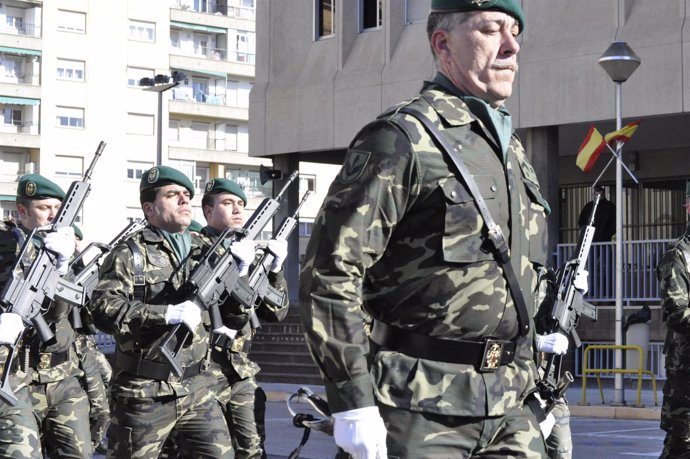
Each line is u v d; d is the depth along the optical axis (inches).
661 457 373.1
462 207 174.4
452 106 178.7
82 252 378.0
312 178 3026.6
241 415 357.7
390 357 177.3
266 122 1125.1
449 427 175.6
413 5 1037.8
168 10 3380.9
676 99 858.8
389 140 172.4
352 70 1060.5
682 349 364.8
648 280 893.2
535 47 930.1
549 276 329.7
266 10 1133.1
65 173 3203.7
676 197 1063.0
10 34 3110.2
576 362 897.5
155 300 308.2
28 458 276.7
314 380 987.3
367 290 180.7
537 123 927.0
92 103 3228.3
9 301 282.8
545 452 182.2
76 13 3211.1
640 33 875.4
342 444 166.7
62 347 330.6
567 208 1133.1
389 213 171.6
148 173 320.2
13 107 3154.5
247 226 360.8
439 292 175.0
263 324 1038.4
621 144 799.1
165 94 3408.0
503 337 178.7
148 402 299.7
